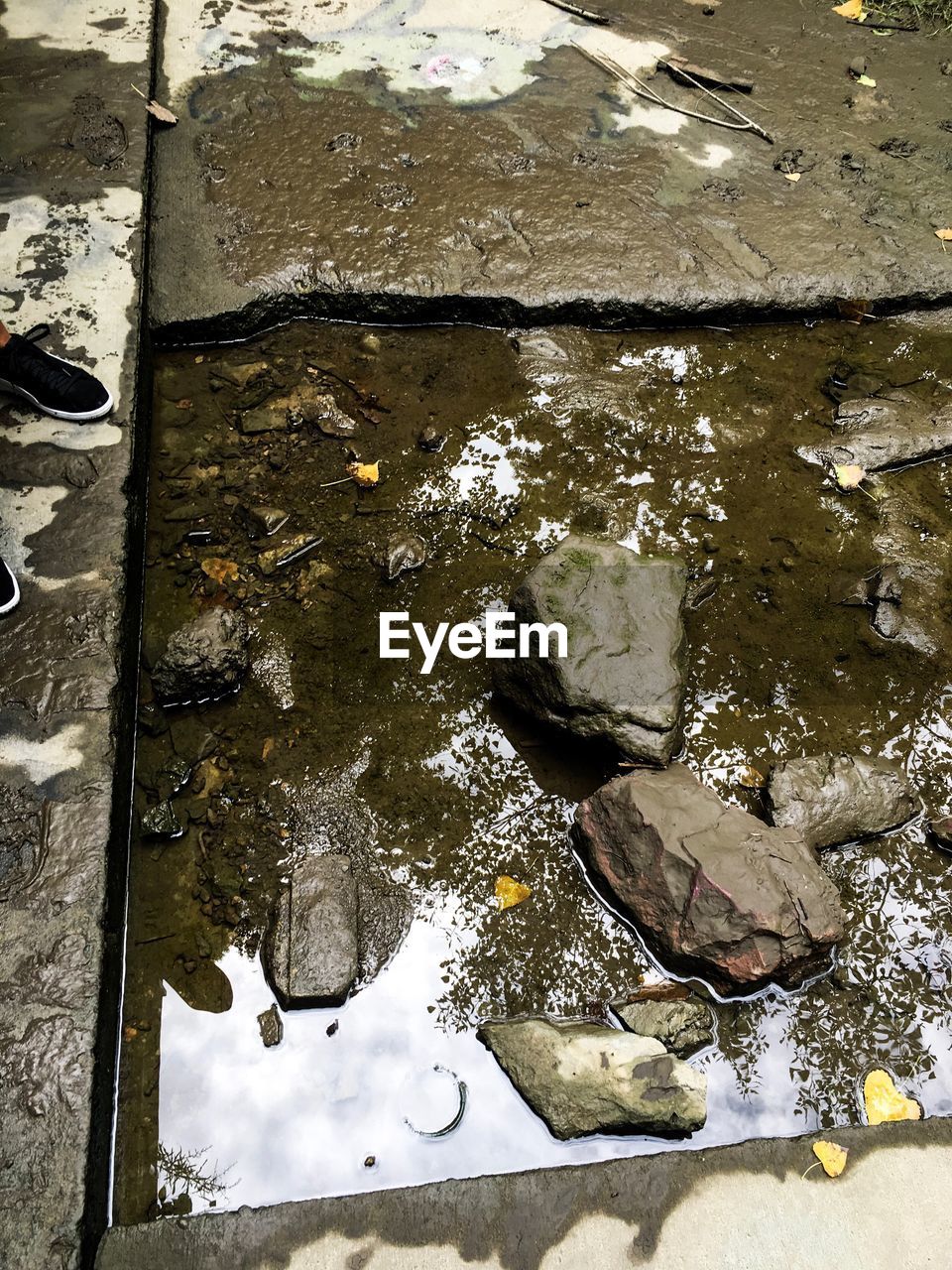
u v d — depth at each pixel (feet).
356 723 6.28
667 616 6.15
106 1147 4.75
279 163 9.14
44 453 6.74
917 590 7.11
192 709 6.31
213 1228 4.41
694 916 5.26
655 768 5.86
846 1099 5.13
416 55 10.32
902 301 8.79
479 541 7.22
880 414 8.09
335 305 8.39
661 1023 5.21
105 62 9.53
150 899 5.59
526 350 8.36
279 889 5.65
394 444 7.73
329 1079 5.08
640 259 8.70
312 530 7.20
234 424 7.79
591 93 10.09
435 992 5.35
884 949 5.57
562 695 5.91
